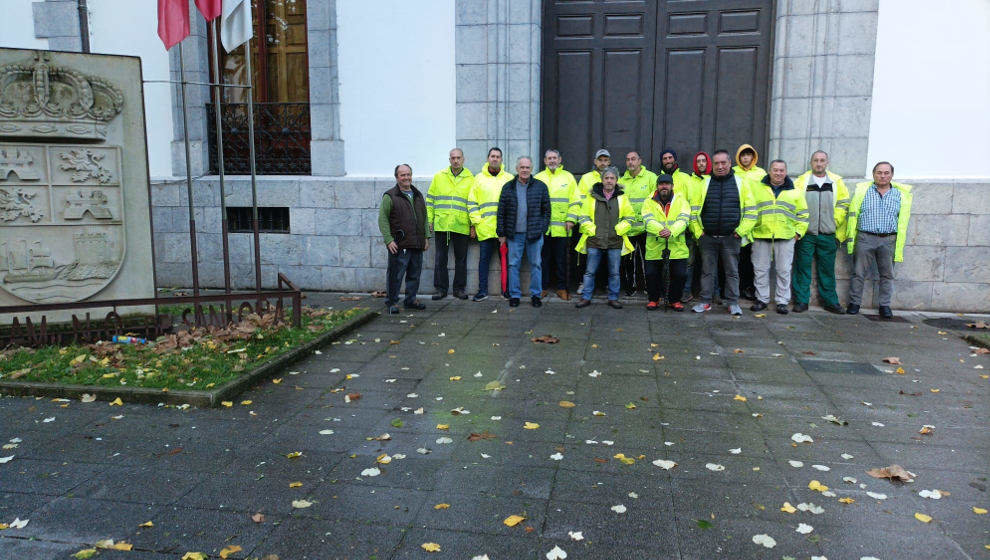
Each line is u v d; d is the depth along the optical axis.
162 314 6.98
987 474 3.85
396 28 9.30
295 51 9.80
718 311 8.40
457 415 4.80
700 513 3.41
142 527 3.28
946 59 8.15
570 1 9.34
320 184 9.57
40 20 9.85
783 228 8.05
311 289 9.82
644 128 9.35
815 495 3.59
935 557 3.01
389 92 9.41
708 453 4.15
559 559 3.00
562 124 9.53
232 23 7.02
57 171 6.34
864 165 8.44
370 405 5.01
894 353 6.42
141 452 4.16
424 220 8.43
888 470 3.81
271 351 6.08
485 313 8.30
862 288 8.20
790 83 8.52
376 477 3.81
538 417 4.76
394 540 3.17
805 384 5.49
